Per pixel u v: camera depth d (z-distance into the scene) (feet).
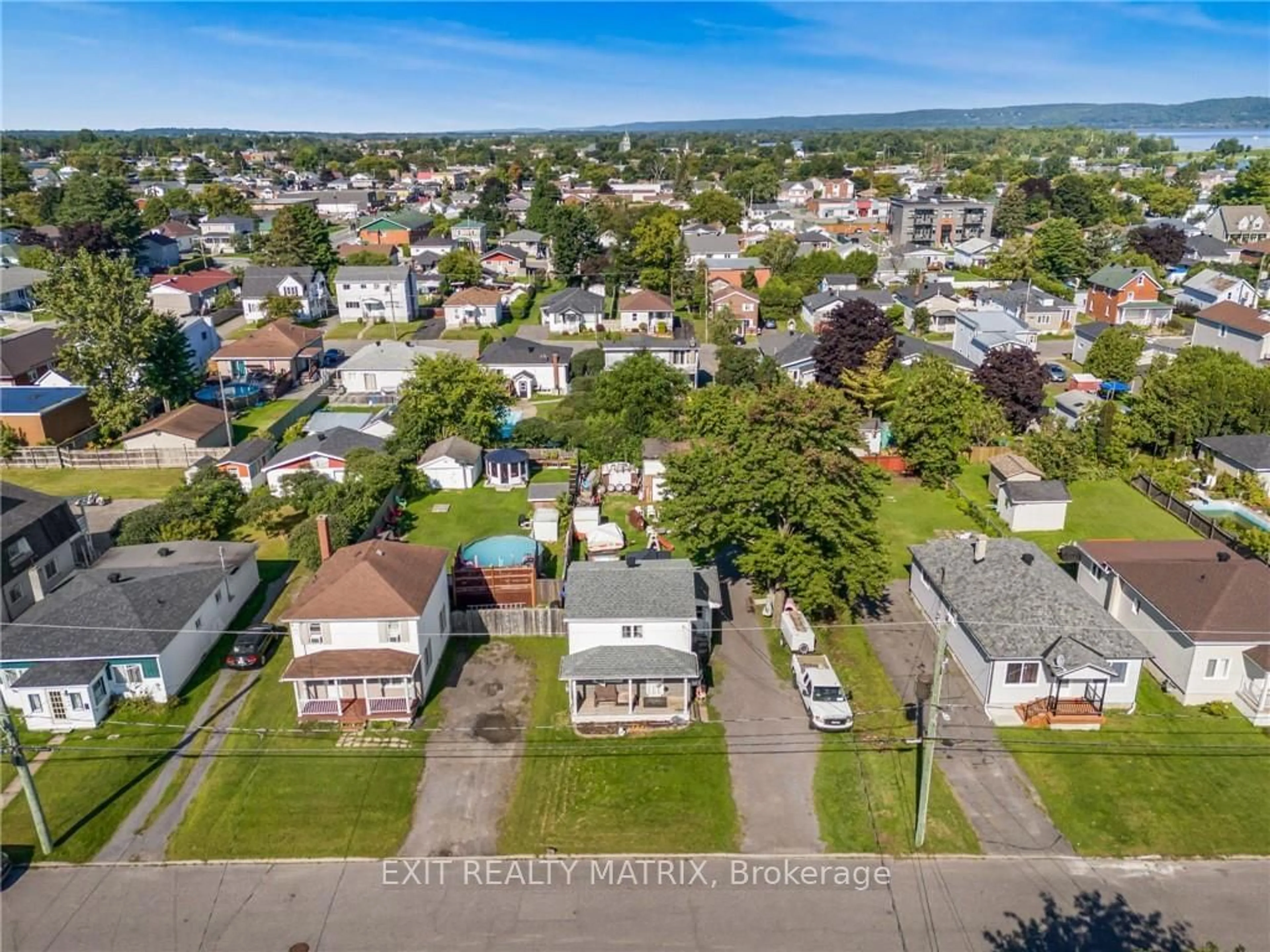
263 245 441.68
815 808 98.53
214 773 104.27
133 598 121.70
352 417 219.20
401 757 106.93
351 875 89.92
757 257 422.41
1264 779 102.37
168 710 114.93
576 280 424.46
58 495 188.44
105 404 217.56
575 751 108.06
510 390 263.08
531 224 549.95
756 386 245.86
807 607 125.08
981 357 272.10
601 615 114.83
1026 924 83.61
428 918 84.69
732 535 133.08
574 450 207.10
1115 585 133.80
